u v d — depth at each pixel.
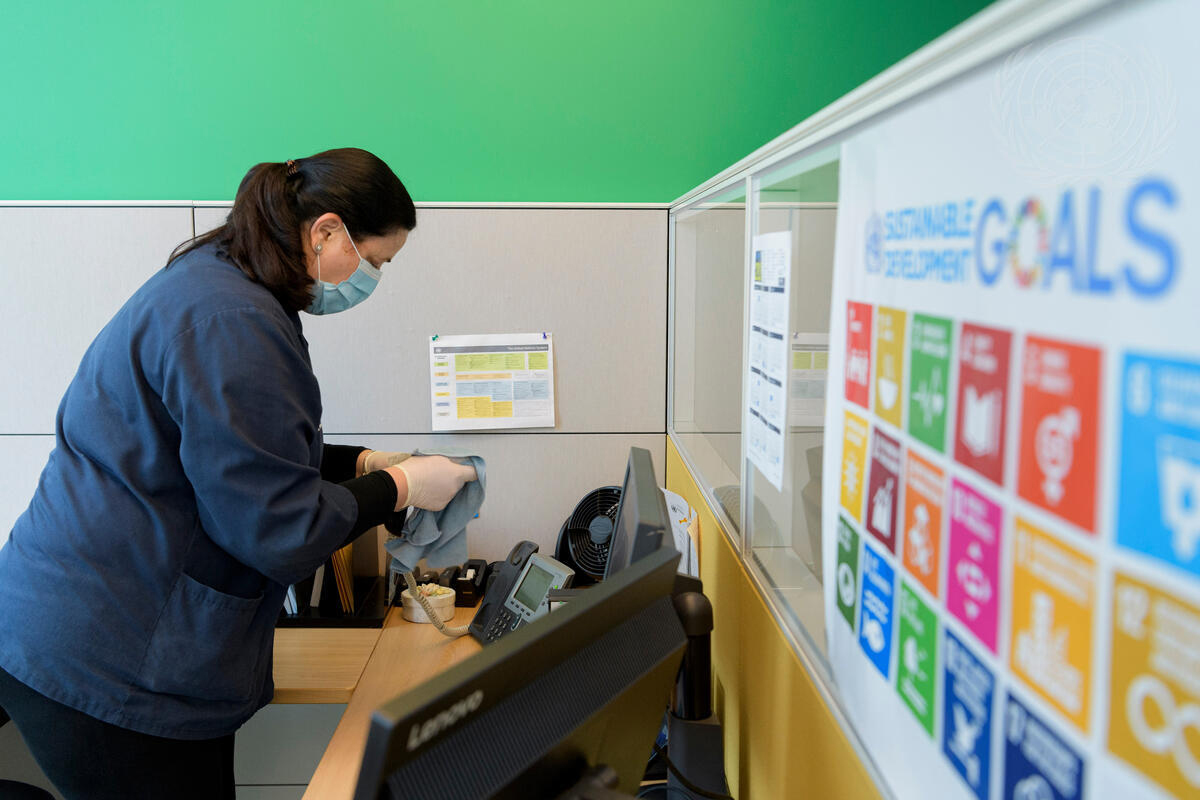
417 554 1.64
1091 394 0.36
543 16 2.13
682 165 2.20
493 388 2.04
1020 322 0.42
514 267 2.01
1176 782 0.31
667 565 0.68
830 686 0.76
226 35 2.10
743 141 2.20
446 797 0.47
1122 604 0.34
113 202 1.92
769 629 1.00
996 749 0.46
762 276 1.03
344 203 1.26
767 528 1.02
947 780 0.52
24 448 1.99
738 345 1.21
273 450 1.17
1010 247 0.42
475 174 2.19
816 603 0.81
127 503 1.20
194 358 1.14
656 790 1.14
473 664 0.49
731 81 2.18
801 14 2.16
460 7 2.12
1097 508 0.36
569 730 0.56
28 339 1.96
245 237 1.24
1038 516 0.41
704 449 1.54
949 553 0.51
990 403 0.45
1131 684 0.34
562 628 0.55
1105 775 0.36
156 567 1.20
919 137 0.53
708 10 2.15
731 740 1.23
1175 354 0.30
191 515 1.23
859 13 2.16
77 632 1.18
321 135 2.15
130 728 1.20
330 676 1.53
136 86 2.11
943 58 0.49
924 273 0.53
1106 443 0.35
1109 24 0.34
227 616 1.24
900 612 0.59
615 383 2.06
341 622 1.74
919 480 0.55
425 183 2.19
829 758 0.77
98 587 1.18
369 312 2.00
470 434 2.06
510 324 2.03
